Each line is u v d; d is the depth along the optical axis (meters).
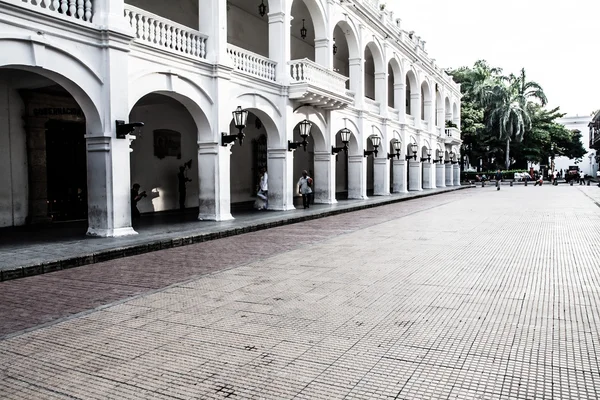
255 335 4.79
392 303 5.80
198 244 10.93
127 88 11.29
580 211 17.47
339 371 3.89
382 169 27.47
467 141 51.41
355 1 22.38
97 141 11.00
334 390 3.56
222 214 14.68
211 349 4.44
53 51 9.77
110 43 10.76
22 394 3.63
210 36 14.28
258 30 22.66
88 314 5.64
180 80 13.16
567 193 30.69
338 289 6.54
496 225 13.44
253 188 23.91
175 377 3.86
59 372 4.01
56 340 4.78
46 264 7.98
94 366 4.12
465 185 45.31
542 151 60.44
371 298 6.05
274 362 4.10
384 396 3.45
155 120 18.22
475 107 51.28
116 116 11.04
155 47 12.09
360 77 23.88
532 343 4.39
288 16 18.09
